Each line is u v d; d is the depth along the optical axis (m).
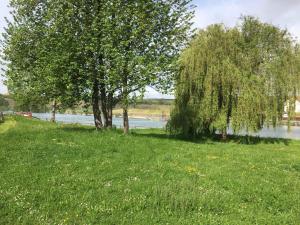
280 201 13.04
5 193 11.98
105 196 12.25
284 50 37.38
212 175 16.12
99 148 21.06
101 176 14.77
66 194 12.24
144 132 42.03
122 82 30.27
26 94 38.16
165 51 31.95
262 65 36.62
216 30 36.09
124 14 29.56
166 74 32.06
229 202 12.46
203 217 10.90
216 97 34.12
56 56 29.03
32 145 20.50
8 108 119.25
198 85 34.09
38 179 13.95
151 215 10.77
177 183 13.79
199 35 36.06
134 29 29.56
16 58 37.88
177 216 10.90
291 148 34.25
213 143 32.56
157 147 23.62
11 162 16.56
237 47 35.97
